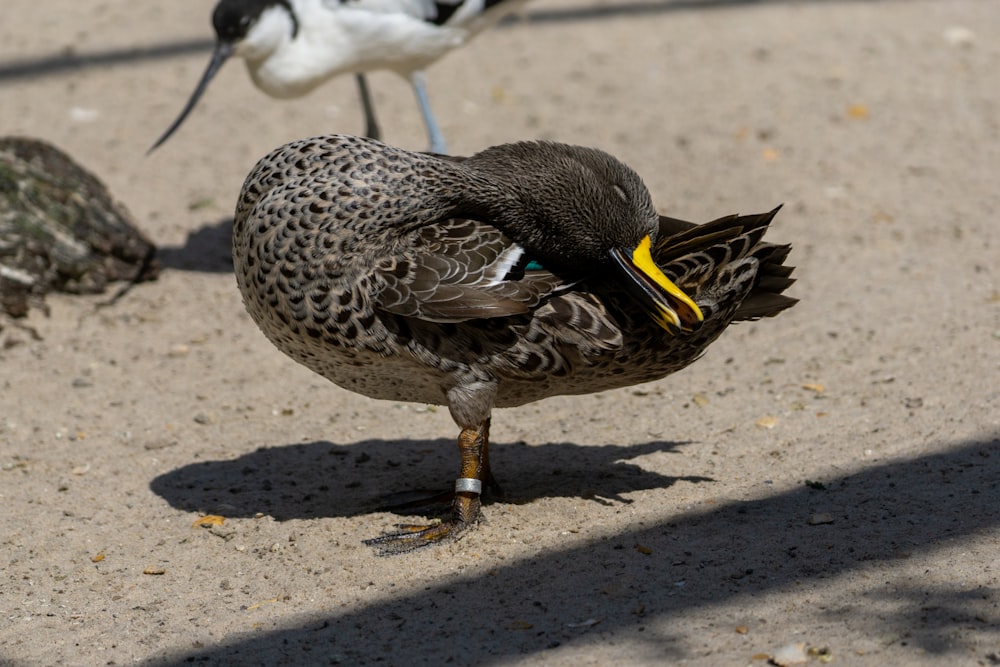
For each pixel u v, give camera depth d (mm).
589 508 7508
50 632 6434
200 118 15336
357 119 15367
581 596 6410
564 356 6980
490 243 6984
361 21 11422
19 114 15312
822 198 13086
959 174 13617
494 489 7762
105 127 15023
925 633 5809
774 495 7531
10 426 9039
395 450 8648
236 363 10195
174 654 6141
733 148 14367
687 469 8055
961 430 8266
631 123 15133
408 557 7004
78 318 10891
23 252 10898
